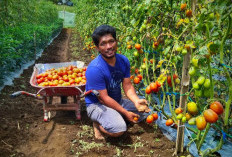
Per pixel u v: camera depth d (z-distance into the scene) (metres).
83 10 12.26
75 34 17.50
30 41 8.52
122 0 4.90
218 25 2.04
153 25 3.26
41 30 10.06
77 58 8.84
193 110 2.33
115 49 2.92
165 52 2.76
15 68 6.58
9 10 9.20
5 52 5.44
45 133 3.47
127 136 3.32
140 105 3.12
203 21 2.15
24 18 11.13
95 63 3.03
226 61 3.45
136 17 3.66
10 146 3.11
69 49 10.93
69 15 30.86
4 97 4.67
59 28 18.33
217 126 2.42
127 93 3.30
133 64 4.32
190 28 2.50
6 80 5.54
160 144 3.10
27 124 3.69
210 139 3.12
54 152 3.05
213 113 2.07
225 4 1.89
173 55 2.66
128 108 3.51
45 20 17.27
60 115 4.06
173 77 2.96
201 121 2.12
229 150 2.90
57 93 3.54
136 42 3.73
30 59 8.12
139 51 3.58
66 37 16.84
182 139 2.80
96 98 3.25
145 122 3.68
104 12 6.81
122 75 3.21
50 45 12.27
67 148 3.10
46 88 3.36
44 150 3.09
